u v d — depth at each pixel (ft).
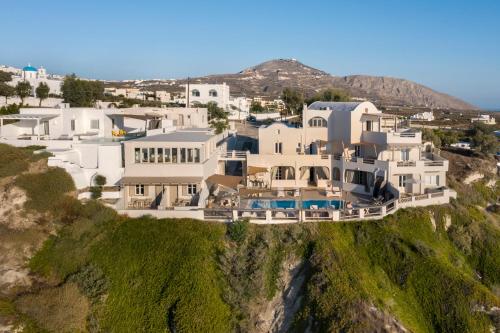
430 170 173.47
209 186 166.09
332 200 167.84
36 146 175.01
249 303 118.83
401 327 111.45
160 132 201.16
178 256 127.13
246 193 163.73
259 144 206.69
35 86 389.19
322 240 131.13
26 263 128.98
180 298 116.78
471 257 152.56
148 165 156.56
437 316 120.88
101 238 134.31
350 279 120.26
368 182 179.22
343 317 109.70
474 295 121.19
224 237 133.69
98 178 157.07
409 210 153.28
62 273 126.62
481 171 218.18
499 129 495.00
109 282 122.72
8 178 145.38
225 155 199.41
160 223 138.00
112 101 380.37
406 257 132.36
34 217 139.44
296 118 357.20
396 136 180.24
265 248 129.90
